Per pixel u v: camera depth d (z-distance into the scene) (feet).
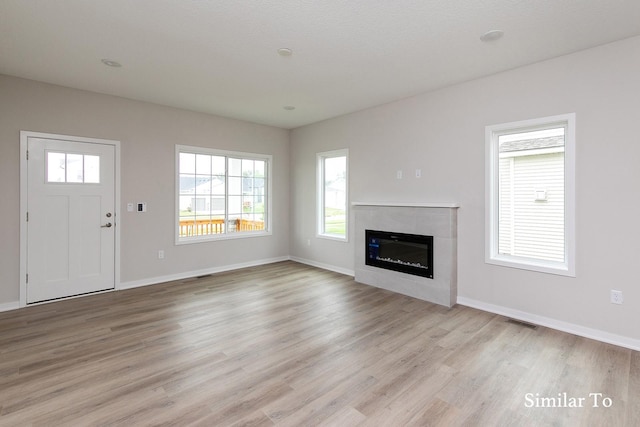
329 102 14.53
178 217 15.83
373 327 10.07
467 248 12.00
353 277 16.25
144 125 14.60
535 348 8.70
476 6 7.33
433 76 11.43
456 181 12.27
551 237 10.35
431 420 5.92
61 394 6.61
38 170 12.14
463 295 12.17
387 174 14.71
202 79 11.85
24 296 11.90
